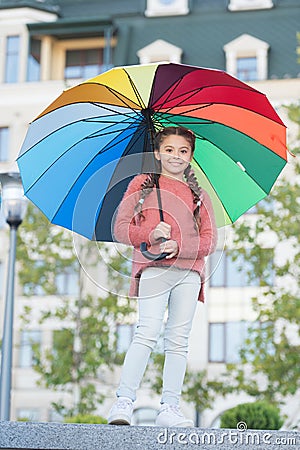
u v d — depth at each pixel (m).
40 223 49.12
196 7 70.00
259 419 27.22
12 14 69.12
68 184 11.98
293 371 41.31
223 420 27.72
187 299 10.90
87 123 12.00
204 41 68.38
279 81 64.75
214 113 12.16
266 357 41.53
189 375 46.31
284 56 67.06
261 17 68.69
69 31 68.00
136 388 10.71
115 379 52.38
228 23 68.88
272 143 12.23
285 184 44.16
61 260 49.00
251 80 66.25
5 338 22.94
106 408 59.06
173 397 10.95
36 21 69.31
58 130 11.91
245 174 12.31
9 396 22.62
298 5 68.88
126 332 52.03
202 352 61.56
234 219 12.32
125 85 11.76
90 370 45.38
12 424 8.99
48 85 67.75
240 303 61.75
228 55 67.38
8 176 23.64
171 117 12.09
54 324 63.25
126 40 68.94
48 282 50.03
